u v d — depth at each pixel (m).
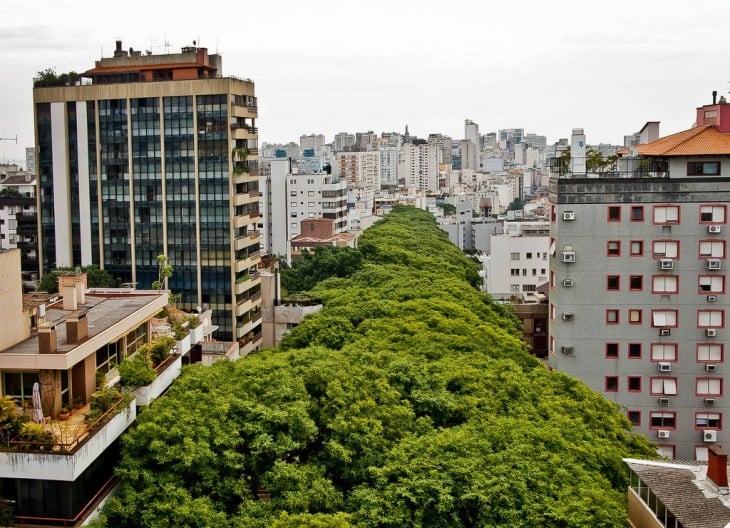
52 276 117.38
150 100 125.50
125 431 46.38
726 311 83.00
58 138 129.00
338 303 99.25
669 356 84.06
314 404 54.84
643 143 102.62
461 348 76.62
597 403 67.00
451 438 51.16
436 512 45.19
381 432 52.84
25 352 44.41
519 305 119.12
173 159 125.56
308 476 47.75
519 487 46.03
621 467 53.50
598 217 83.06
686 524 41.16
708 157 83.12
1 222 185.00
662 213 82.56
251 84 132.12
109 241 129.75
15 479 40.62
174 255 126.94
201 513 42.19
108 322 50.91
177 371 56.56
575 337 84.50
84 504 41.81
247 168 129.88
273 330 107.38
